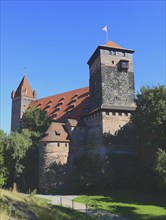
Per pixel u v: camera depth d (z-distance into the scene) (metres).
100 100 66.31
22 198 26.91
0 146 62.53
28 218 18.77
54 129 64.12
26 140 68.62
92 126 65.00
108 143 60.94
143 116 52.91
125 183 55.44
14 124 109.12
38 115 79.94
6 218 17.97
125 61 69.69
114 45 71.62
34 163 67.75
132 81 69.56
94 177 57.44
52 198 48.94
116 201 45.31
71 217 21.72
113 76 68.25
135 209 39.84
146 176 53.16
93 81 72.12
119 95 67.44
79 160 63.19
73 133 64.69
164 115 50.56
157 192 51.50
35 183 65.94
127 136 62.88
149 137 53.72
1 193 25.72
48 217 18.70
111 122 62.50
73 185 59.34
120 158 59.91
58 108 91.25
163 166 44.62
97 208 23.73
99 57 68.81
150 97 53.53
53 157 61.34
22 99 109.00
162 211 38.97
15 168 65.12
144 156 59.59
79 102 86.25
